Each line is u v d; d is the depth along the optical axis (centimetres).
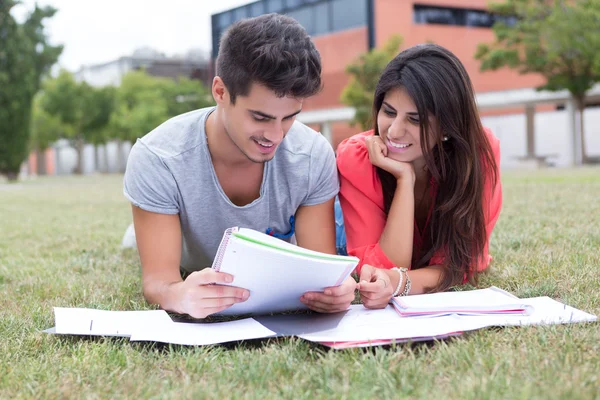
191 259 239
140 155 201
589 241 294
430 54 205
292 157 211
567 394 117
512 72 2523
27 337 175
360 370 138
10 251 358
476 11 2481
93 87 2977
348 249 241
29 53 1897
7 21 1841
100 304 213
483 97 2139
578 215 393
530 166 2056
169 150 201
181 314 200
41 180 2069
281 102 163
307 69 161
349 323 174
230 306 179
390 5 2333
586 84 1795
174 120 210
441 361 143
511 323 169
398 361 143
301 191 214
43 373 145
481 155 222
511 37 1817
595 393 119
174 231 203
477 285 227
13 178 1920
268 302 182
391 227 221
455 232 220
